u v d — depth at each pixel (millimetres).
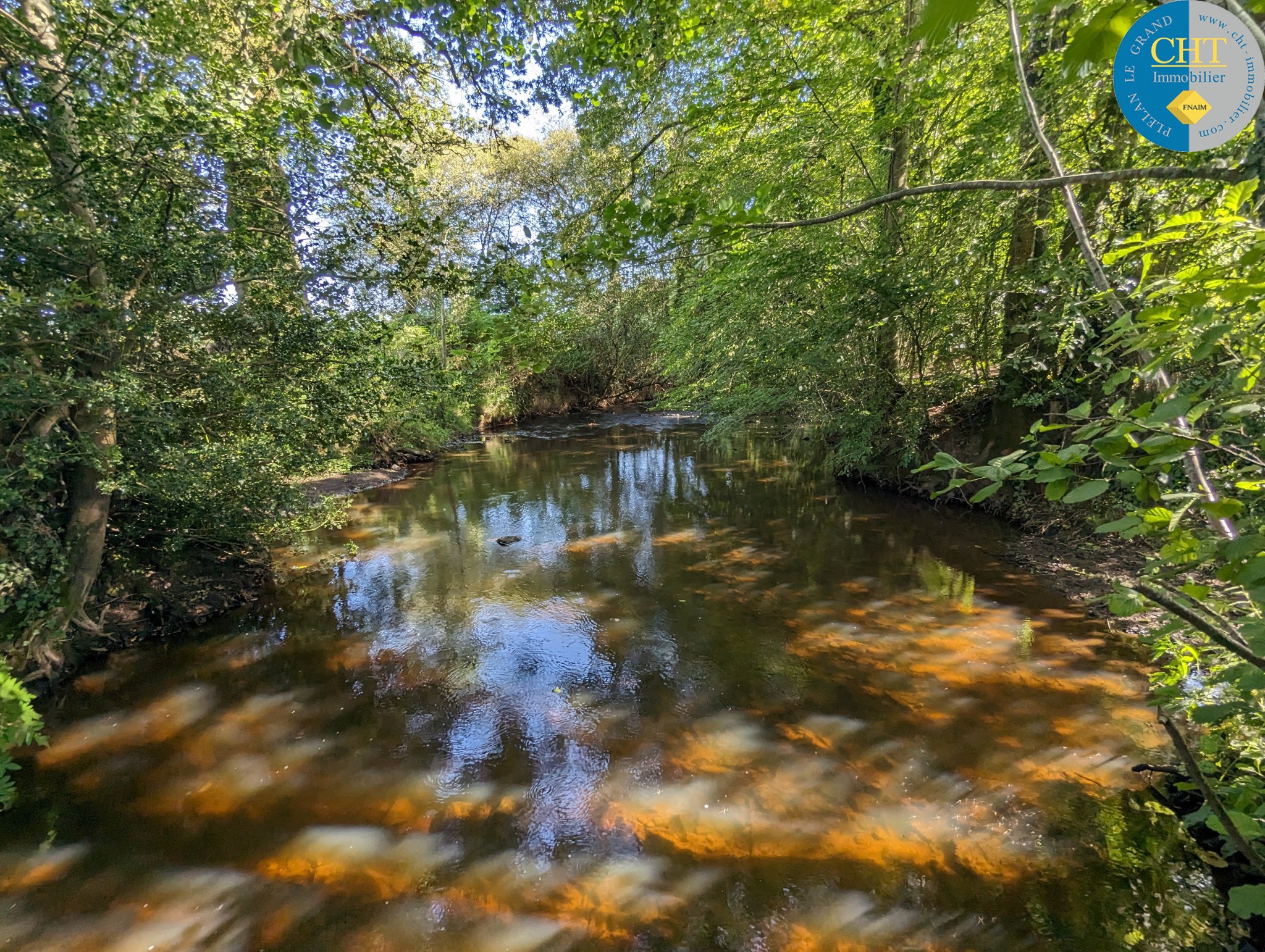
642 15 4938
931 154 7785
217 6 4410
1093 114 5262
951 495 7980
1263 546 873
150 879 2746
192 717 3984
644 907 2541
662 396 12781
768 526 7867
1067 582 5398
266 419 4840
